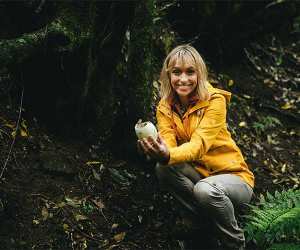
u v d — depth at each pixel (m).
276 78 6.37
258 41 6.71
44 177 3.42
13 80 3.71
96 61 3.71
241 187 3.10
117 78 4.01
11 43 3.32
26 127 3.64
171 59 3.04
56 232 3.14
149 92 3.79
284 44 7.09
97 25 3.64
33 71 3.72
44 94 3.81
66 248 3.10
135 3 3.55
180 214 3.60
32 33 3.45
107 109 3.88
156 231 3.45
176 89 3.05
